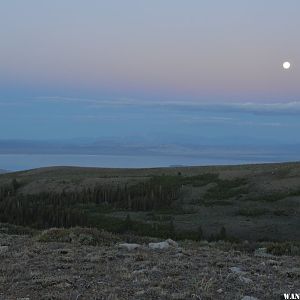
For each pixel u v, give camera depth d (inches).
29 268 459.5
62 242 656.4
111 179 6491.1
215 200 4773.6
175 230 3476.9
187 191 5280.5
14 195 6127.0
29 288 382.6
